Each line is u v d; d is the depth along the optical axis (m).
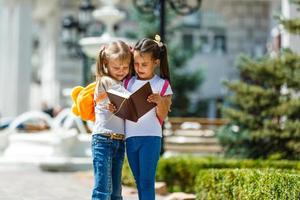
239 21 67.38
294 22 20.20
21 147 31.09
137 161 10.14
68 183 20.92
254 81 24.62
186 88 58.78
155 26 56.34
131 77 10.28
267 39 64.88
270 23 59.97
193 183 18.77
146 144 10.02
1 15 55.81
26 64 49.59
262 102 21.59
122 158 10.23
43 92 64.62
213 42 69.06
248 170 13.13
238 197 12.93
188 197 16.16
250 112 22.39
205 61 68.00
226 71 67.62
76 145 28.58
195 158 20.31
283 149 21.39
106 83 9.91
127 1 64.56
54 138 28.38
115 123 10.02
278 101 21.44
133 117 9.92
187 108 59.53
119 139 10.05
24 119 33.25
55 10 62.53
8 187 19.23
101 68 10.13
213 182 14.42
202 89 66.56
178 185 19.11
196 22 69.38
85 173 24.23
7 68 50.81
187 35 69.06
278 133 21.25
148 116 10.07
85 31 41.41
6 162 29.08
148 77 10.22
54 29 62.91
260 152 22.20
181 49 59.28
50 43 63.12
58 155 28.03
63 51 62.78
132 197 17.09
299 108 20.88
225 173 13.80
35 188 19.09
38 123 42.66
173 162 19.19
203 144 36.69
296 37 26.11
